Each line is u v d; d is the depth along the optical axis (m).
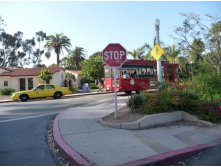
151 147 8.44
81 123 11.56
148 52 46.06
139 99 12.80
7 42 77.12
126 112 12.98
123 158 7.37
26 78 44.03
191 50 24.23
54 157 7.77
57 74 43.84
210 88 15.59
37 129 11.55
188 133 10.41
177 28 24.12
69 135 9.55
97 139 9.06
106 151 7.86
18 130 11.40
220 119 12.24
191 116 12.21
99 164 6.88
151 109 12.02
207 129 11.10
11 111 18.12
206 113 12.23
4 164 7.18
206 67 21.48
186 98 12.84
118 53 11.73
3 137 10.18
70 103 22.78
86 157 7.31
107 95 29.77
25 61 81.12
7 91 38.84
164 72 31.27
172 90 13.73
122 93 32.22
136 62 29.30
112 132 10.02
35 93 28.95
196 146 8.82
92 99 25.81
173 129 10.89
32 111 17.83
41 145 8.98
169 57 37.62
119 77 28.30
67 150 7.84
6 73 45.62
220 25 22.70
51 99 29.23
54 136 9.47
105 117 12.48
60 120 12.37
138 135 9.71
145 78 29.80
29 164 7.19
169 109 12.20
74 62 71.38
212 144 9.20
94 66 44.28
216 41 22.86
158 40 17.08
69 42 60.56
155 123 11.28
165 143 8.95
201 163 7.50
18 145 9.01
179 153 7.98
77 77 55.44
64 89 30.27
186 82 17.08
